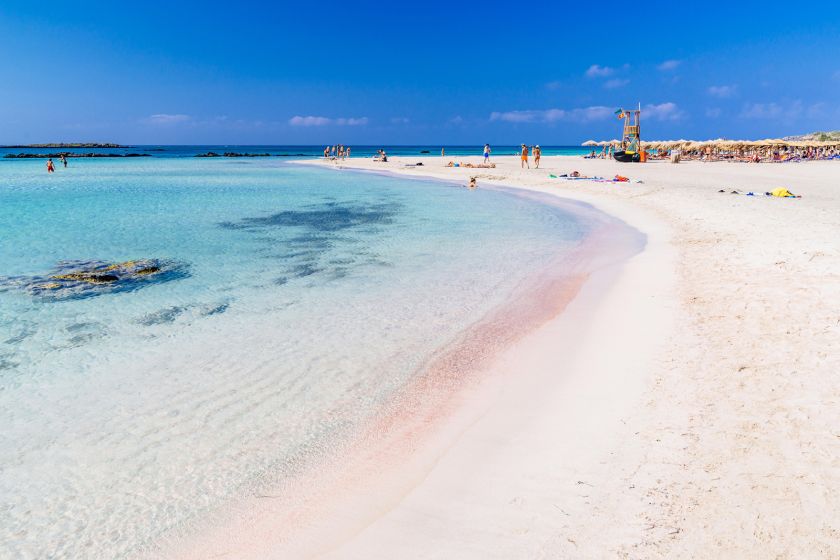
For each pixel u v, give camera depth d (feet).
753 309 26.04
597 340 25.09
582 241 50.08
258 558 12.94
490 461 16.21
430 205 79.30
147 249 47.93
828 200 65.21
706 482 13.71
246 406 20.20
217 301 32.91
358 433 18.33
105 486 15.76
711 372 19.95
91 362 24.08
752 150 208.85
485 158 173.06
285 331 27.78
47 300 32.89
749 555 11.16
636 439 16.26
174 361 24.14
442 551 12.55
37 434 18.43
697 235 47.47
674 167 137.39
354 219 65.62
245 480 15.94
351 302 32.58
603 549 11.90
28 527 14.16
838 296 26.27
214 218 66.33
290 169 182.80
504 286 35.63
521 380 21.77
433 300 32.81
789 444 14.88
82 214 68.85
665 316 26.94
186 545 13.47
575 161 188.34
